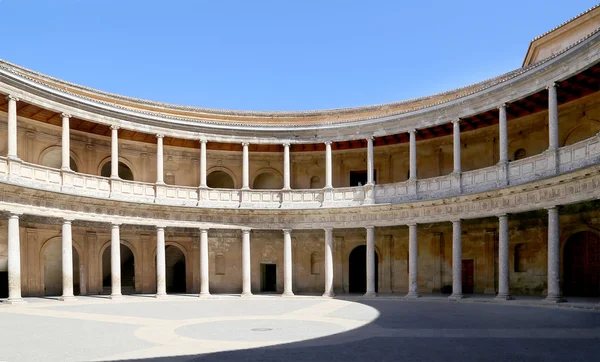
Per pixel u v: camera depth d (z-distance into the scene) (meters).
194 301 34.88
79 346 15.47
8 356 13.92
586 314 23.36
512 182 31.91
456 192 35.06
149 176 43.84
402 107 43.75
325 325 20.47
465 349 14.59
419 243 41.97
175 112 45.19
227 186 48.38
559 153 29.14
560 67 29.17
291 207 41.38
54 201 33.50
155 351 14.59
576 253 33.47
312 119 46.00
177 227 41.09
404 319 22.30
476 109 34.50
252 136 42.34
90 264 40.28
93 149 41.34
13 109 31.94
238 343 15.94
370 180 39.75
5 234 36.28
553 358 13.26
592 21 34.34
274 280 46.03
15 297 30.91
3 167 31.14
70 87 40.25
